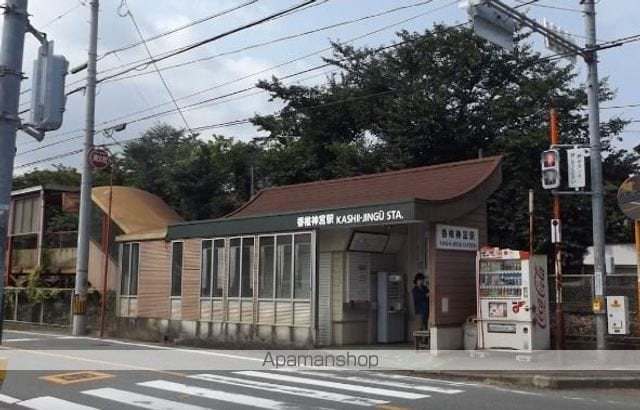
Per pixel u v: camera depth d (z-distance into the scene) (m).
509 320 14.85
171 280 21.62
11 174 6.74
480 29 12.41
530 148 25.42
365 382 11.82
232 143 36.94
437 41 29.52
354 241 17.28
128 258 23.69
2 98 6.77
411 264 18.30
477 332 15.34
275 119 34.38
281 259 18.03
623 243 32.28
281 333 17.66
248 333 18.59
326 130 32.78
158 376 12.03
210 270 20.19
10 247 32.34
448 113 29.23
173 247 21.75
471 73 29.42
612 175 29.73
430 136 29.02
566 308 16.20
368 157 29.45
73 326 22.88
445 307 15.54
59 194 31.30
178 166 36.38
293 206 20.61
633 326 15.03
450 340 15.49
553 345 15.79
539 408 9.52
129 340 21.00
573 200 25.38
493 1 12.36
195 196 36.16
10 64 6.84
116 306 23.78
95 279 28.12
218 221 19.88
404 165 28.64
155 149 43.88
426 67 29.52
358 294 17.58
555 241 15.16
